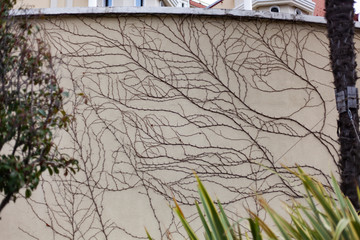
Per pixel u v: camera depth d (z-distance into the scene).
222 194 6.02
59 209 5.86
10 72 4.71
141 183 5.99
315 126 6.32
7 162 4.02
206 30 6.40
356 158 4.82
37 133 4.18
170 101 6.21
